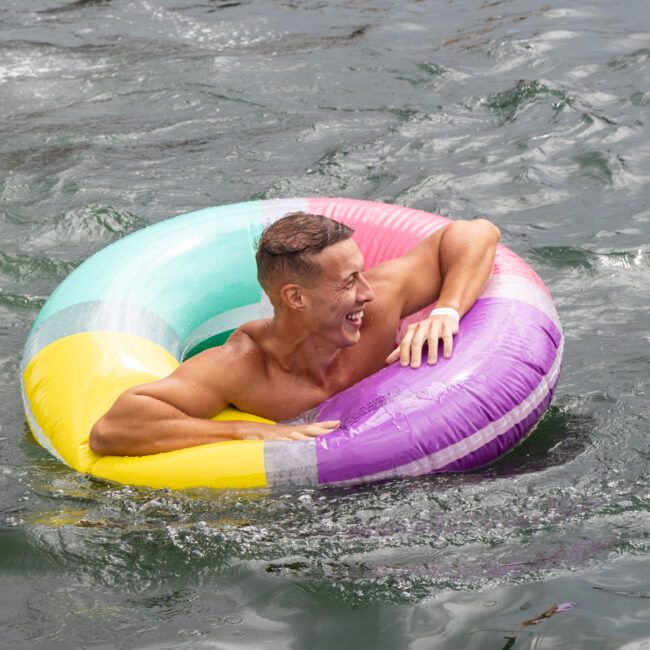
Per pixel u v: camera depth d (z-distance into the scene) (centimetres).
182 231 1491
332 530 1038
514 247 1811
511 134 2320
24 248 1862
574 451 1187
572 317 1568
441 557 988
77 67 2945
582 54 2830
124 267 1416
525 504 1073
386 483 1116
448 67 2783
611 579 938
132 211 2000
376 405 1145
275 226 1105
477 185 2073
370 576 963
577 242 1811
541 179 2083
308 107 2567
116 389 1213
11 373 1446
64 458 1170
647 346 1456
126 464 1127
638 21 3127
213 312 1445
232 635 895
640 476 1120
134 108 2616
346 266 1095
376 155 2250
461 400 1147
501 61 2814
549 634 868
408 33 3164
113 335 1291
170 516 1067
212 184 2128
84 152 2312
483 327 1224
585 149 2208
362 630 892
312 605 929
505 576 952
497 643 862
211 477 1102
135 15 3466
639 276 1688
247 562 993
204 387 1150
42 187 2116
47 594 962
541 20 3180
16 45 3150
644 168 2114
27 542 1031
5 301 1678
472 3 3459
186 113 2566
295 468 1104
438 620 898
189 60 2955
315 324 1123
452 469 1141
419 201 2009
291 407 1184
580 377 1378
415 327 1220
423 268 1275
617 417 1262
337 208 1520
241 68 2880
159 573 984
